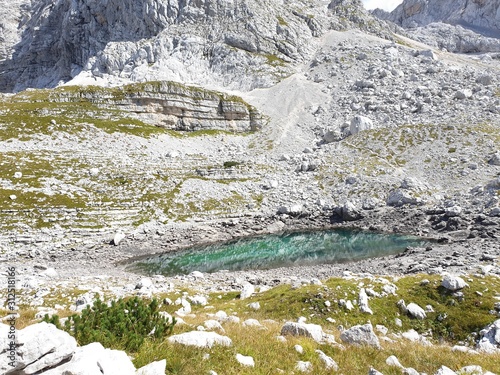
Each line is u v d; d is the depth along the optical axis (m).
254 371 9.73
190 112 123.19
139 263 48.19
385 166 80.88
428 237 54.28
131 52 179.88
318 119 124.44
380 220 63.38
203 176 80.31
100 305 11.82
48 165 72.50
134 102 116.94
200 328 13.86
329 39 194.00
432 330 21.36
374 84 134.00
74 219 57.06
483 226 51.94
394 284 26.11
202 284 35.09
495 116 91.50
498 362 12.84
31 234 51.59
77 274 40.31
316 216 67.88
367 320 21.84
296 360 11.16
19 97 114.62
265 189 77.25
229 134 123.00
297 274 40.91
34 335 7.25
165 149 101.44
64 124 97.81
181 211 65.31
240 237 60.16
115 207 62.47
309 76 159.88
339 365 11.43
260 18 182.50
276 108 138.00
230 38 175.25
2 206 55.53
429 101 111.19
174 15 185.25
